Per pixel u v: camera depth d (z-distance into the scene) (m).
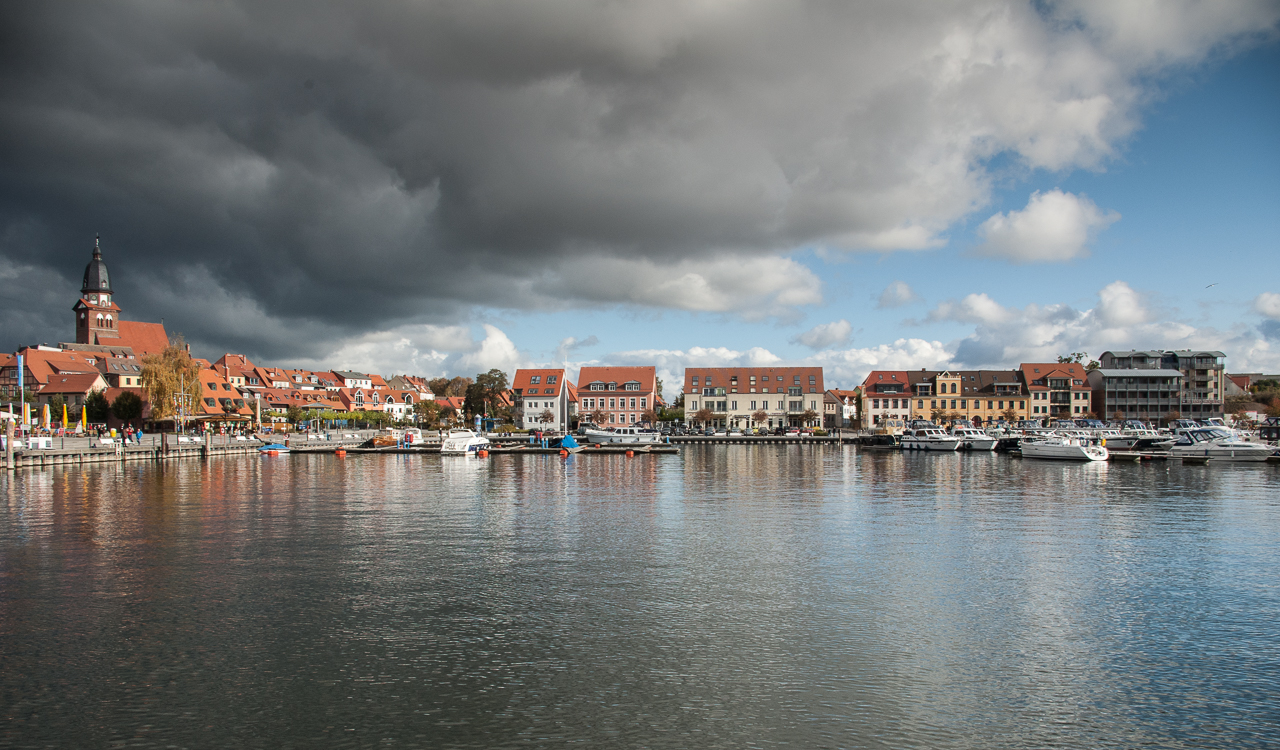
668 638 19.16
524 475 66.88
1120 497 47.22
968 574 25.52
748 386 158.25
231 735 14.10
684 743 13.79
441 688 16.16
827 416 170.38
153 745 13.73
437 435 137.12
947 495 48.53
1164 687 16.23
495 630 19.72
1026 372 161.62
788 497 47.53
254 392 180.12
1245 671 17.06
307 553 29.02
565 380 162.50
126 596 22.84
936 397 160.12
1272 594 23.06
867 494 49.31
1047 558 28.00
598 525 35.75
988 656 17.95
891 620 20.55
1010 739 13.96
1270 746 13.73
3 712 15.04
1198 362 154.62
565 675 16.81
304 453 103.31
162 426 123.75
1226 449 79.44
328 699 15.61
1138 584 24.23
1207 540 31.48
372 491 52.34
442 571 25.98
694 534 33.12
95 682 16.48
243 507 42.91
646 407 162.50
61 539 32.12
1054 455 86.38
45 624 20.23
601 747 13.65
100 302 174.00
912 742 13.84
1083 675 16.83
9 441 66.12
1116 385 155.00
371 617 20.78
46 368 139.12
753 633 19.50
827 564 27.02
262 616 20.88
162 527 35.38
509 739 13.95
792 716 14.85
